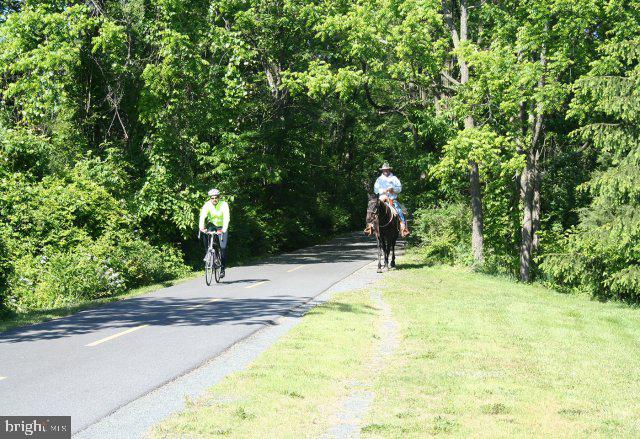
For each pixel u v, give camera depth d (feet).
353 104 103.35
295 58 91.50
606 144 59.77
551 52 66.03
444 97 72.08
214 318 37.96
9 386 23.25
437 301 45.34
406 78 71.31
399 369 25.93
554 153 81.71
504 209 83.30
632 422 19.92
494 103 67.00
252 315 38.83
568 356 29.12
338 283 56.49
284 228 103.40
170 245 73.56
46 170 67.72
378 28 69.36
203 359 27.43
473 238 70.64
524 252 70.95
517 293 52.29
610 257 61.87
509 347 30.50
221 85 75.77
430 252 79.87
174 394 22.41
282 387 22.80
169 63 71.77
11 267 47.93
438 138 79.05
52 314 40.60
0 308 42.16
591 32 67.05
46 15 67.15
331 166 149.38
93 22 69.56
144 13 73.92
